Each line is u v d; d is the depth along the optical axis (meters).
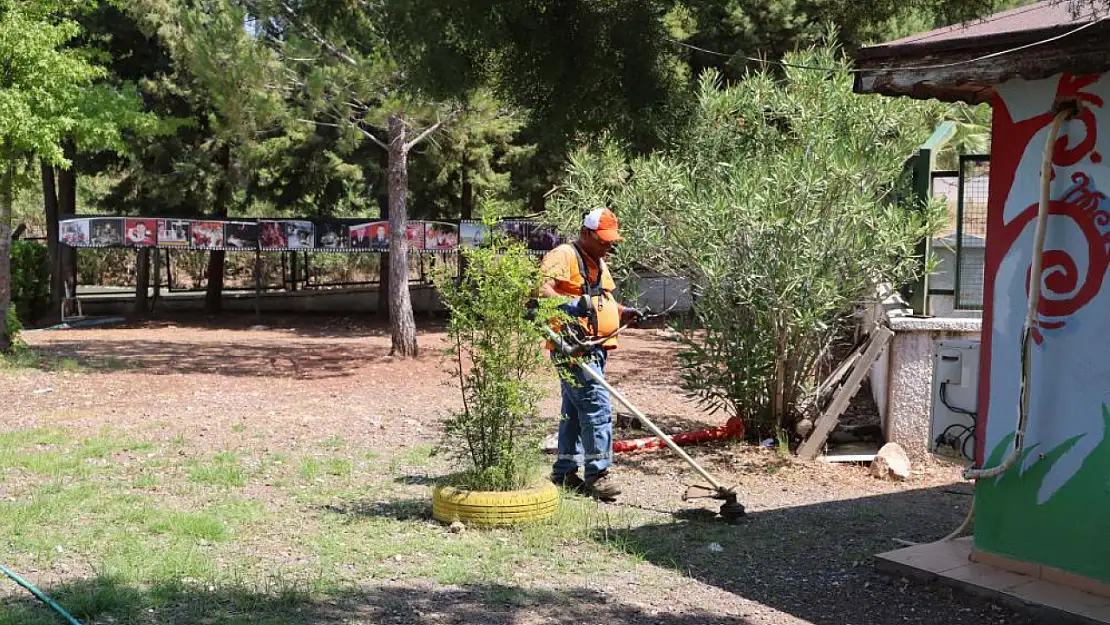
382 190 22.22
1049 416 4.73
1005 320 4.93
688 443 8.47
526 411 5.98
